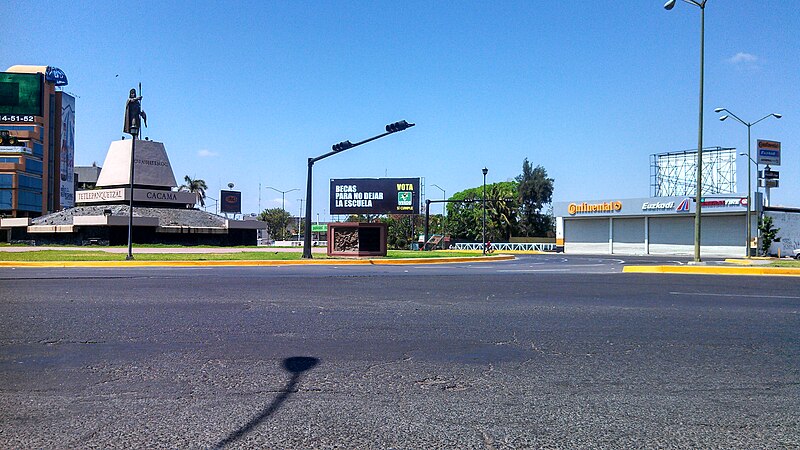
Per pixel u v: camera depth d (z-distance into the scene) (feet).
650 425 16.31
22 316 33.40
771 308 39.32
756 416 17.13
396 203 205.67
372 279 60.95
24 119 328.29
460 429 15.85
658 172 233.76
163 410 17.19
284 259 104.32
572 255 197.26
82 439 14.90
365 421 16.40
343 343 26.86
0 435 15.12
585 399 18.65
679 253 211.41
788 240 192.95
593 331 30.32
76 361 22.94
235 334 28.71
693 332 30.17
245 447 14.44
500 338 28.35
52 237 189.67
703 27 88.07
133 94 101.65
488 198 330.54
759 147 203.00
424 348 25.98
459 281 59.00
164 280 57.77
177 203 215.92
